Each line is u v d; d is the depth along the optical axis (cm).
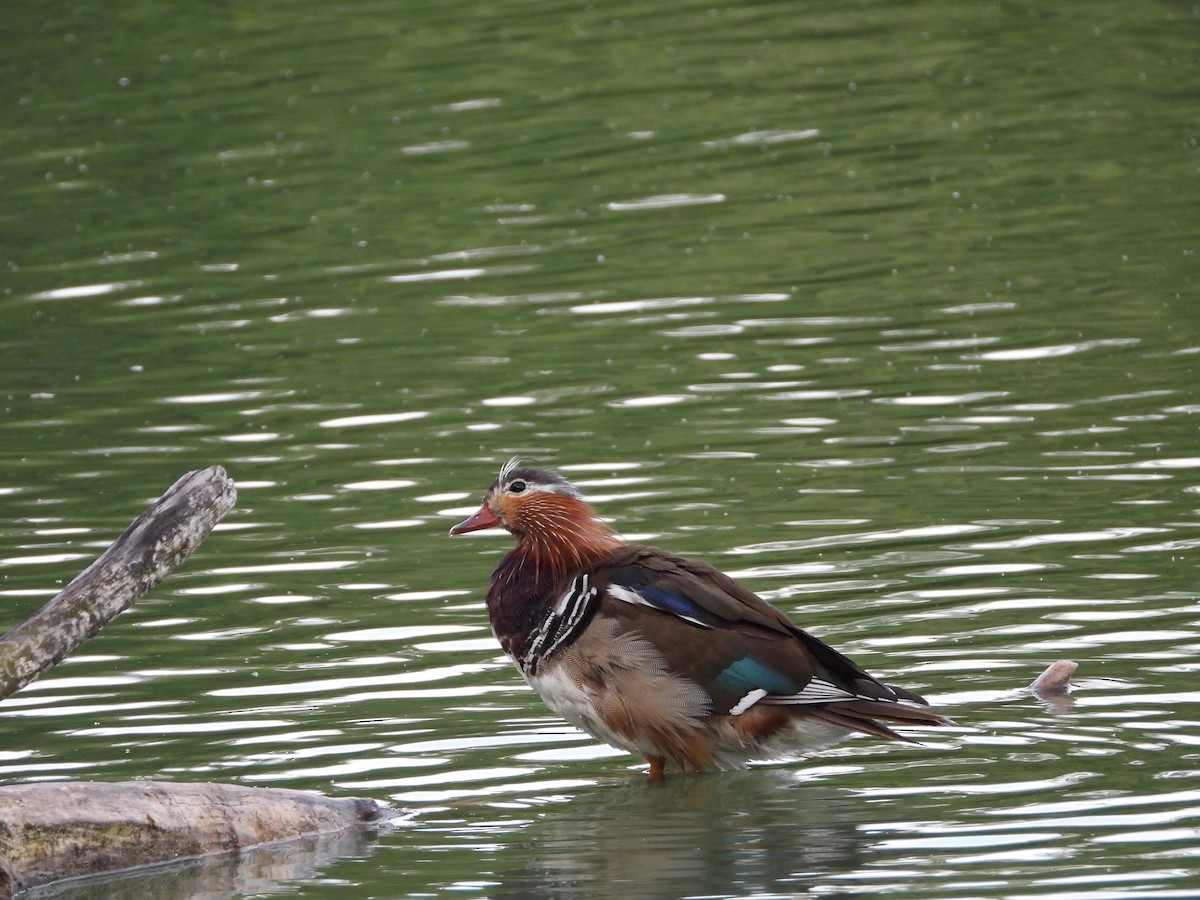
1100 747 1054
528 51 3098
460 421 1789
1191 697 1120
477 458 1684
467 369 1941
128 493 1627
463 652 1277
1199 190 2362
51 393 1923
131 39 3253
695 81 2917
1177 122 2620
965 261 2183
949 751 1069
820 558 1404
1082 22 3092
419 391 1880
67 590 952
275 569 1447
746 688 1073
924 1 3222
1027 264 2158
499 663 1258
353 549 1484
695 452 1669
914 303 2059
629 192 2502
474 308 2136
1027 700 1134
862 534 1449
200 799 993
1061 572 1345
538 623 1132
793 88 2864
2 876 918
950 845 932
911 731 1112
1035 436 1653
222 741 1133
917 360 1886
